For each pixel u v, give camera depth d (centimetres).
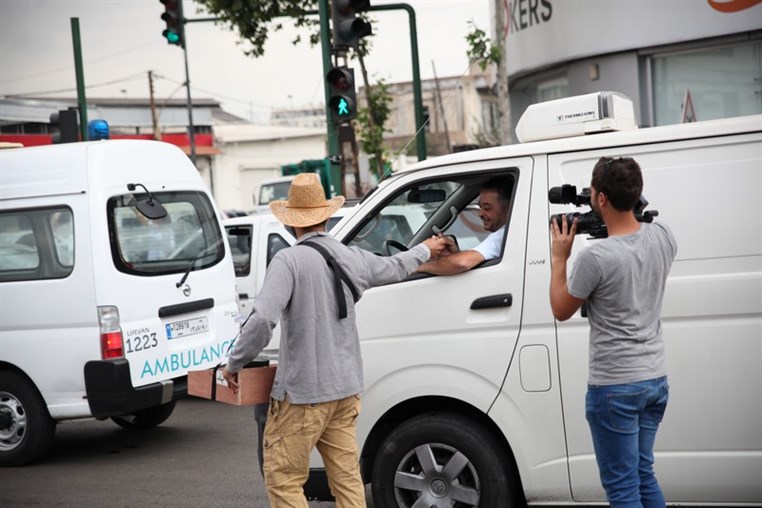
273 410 469
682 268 474
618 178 413
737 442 468
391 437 526
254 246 1117
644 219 431
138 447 890
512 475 516
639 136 491
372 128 2370
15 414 823
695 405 472
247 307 1112
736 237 470
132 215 827
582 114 515
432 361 513
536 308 496
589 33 1630
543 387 493
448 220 612
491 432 516
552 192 441
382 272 484
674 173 481
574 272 418
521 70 1889
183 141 7025
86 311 793
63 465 830
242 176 7419
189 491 717
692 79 1566
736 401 467
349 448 475
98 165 812
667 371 461
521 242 504
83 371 794
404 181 548
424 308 517
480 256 510
